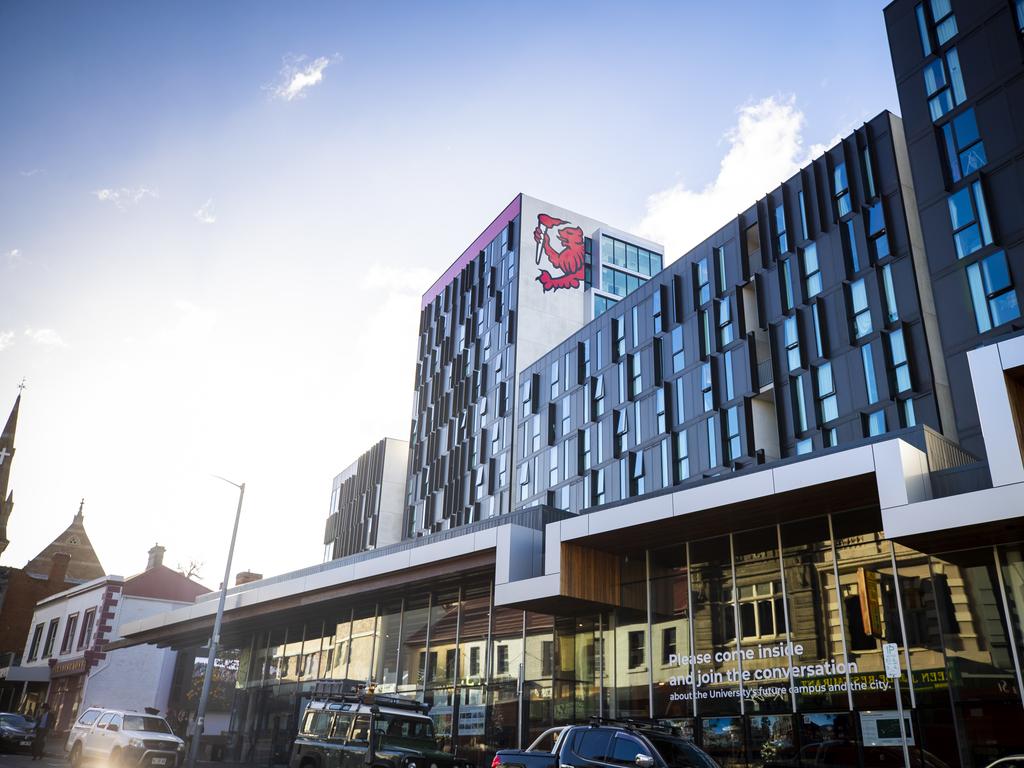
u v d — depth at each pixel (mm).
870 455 16734
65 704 50906
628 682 22516
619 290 63844
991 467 14992
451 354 67062
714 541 21641
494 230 65812
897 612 17531
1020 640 15539
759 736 19156
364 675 32719
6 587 70438
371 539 71062
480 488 57969
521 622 26547
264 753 36812
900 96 31562
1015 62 27734
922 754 16281
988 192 27422
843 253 32625
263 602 36406
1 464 102750
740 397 36375
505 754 13633
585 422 47688
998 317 26203
